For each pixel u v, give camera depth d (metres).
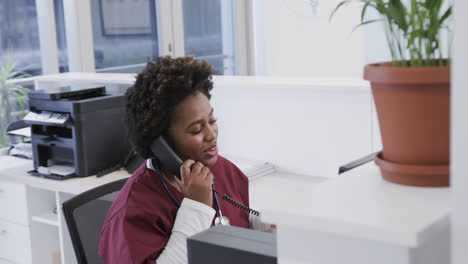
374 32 4.30
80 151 2.44
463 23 0.52
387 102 0.67
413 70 0.63
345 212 0.60
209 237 0.80
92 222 1.62
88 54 4.70
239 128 2.55
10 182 2.59
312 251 0.63
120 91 2.91
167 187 1.37
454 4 0.53
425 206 0.60
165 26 5.35
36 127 2.59
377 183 0.70
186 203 1.32
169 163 1.37
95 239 1.62
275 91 2.41
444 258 0.61
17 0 4.38
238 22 5.94
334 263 0.61
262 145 2.49
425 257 0.58
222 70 6.01
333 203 0.63
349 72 4.83
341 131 2.28
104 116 2.51
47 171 2.49
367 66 0.70
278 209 0.63
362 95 2.20
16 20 4.38
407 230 0.54
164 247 1.28
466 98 0.52
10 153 2.98
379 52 4.29
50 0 4.48
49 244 2.67
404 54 0.70
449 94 0.64
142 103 1.38
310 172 2.39
